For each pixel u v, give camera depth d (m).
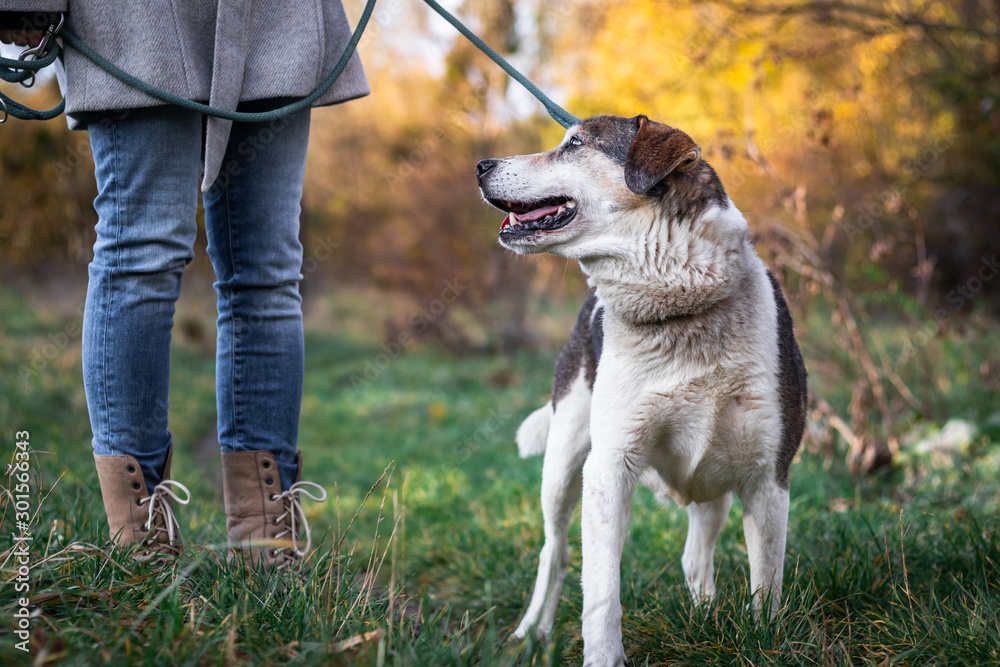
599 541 2.17
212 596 1.83
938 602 2.18
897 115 7.81
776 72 7.15
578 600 2.82
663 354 2.26
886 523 3.07
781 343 2.33
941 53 6.79
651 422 2.28
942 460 4.22
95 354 2.04
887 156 8.05
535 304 12.15
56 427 5.34
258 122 2.22
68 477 3.51
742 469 2.31
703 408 2.25
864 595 2.36
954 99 7.09
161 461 2.16
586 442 2.73
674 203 2.30
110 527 2.14
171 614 1.65
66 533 2.27
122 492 2.08
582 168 2.44
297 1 2.22
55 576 1.80
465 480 5.10
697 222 2.27
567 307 12.41
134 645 1.55
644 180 2.24
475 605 2.95
